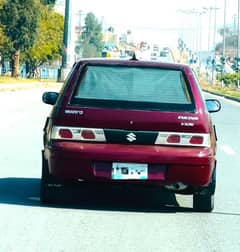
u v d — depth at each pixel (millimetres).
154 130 10555
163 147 10555
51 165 10703
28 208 11219
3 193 12578
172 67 11266
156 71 11203
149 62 11367
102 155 10453
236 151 21422
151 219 10742
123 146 10539
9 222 10234
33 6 100562
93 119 10578
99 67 11203
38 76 134875
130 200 12289
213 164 10805
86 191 13000
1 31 100000
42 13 103438
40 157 18109
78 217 10672
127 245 9039
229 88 114875
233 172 16594
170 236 9656
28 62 126312
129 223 10383
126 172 10500
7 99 48125
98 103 10758
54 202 11531
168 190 11047
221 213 11438
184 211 11469
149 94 10898
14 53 103625
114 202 12023
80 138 10594
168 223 10500
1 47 102500
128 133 10547
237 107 51375
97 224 10242
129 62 11328
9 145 20766
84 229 9891
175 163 10469
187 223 10555
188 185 10680
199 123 10625
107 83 11016
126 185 10586
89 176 10539
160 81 11070
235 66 129875
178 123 10578
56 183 11164
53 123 10719
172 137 10578
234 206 12133
